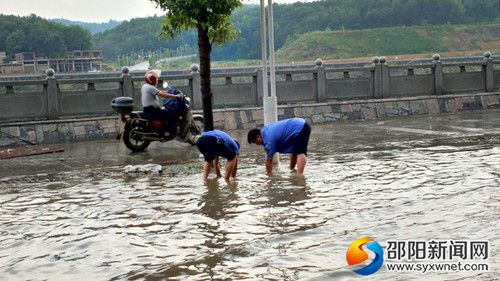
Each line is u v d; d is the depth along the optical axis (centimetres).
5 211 746
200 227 623
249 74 1742
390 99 1909
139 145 1302
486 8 16088
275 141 895
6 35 11219
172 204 740
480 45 14062
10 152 1298
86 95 1571
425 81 1991
